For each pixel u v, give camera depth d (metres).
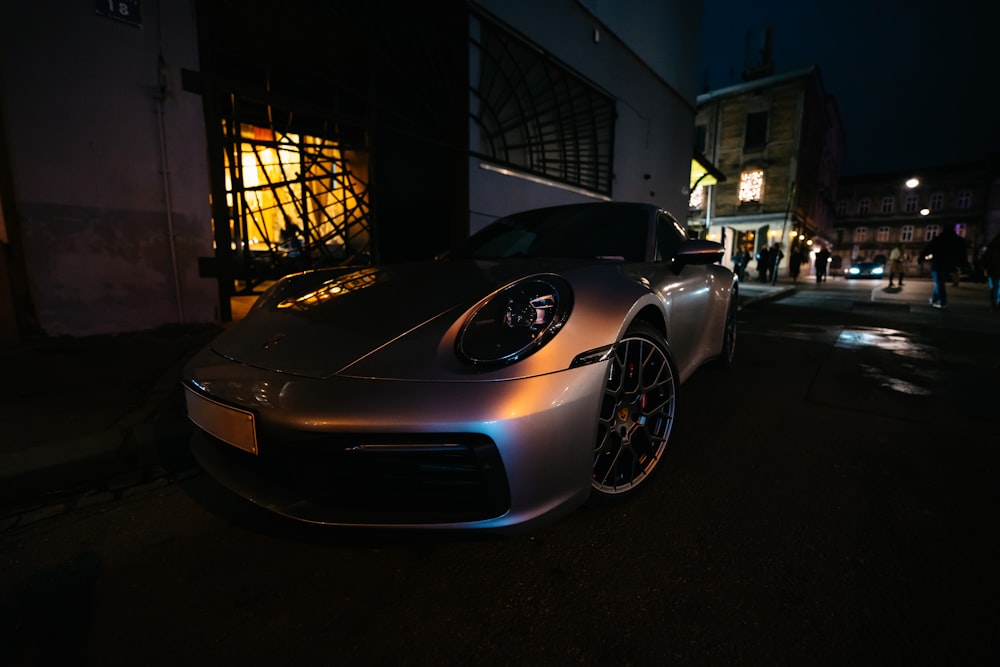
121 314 3.34
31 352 2.98
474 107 5.46
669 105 9.62
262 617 1.14
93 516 1.59
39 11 2.89
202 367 1.49
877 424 2.37
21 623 1.12
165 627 1.11
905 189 43.22
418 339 1.31
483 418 1.14
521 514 1.21
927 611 1.13
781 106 24.02
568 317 1.37
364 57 4.70
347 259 4.85
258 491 1.29
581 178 7.45
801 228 26.95
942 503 1.62
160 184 3.41
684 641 1.05
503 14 5.62
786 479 1.79
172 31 3.38
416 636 1.08
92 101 3.11
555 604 1.18
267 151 6.80
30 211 2.97
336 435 1.14
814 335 5.13
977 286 16.98
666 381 1.78
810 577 1.25
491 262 1.98
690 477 1.81
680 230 3.12
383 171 5.90
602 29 7.39
